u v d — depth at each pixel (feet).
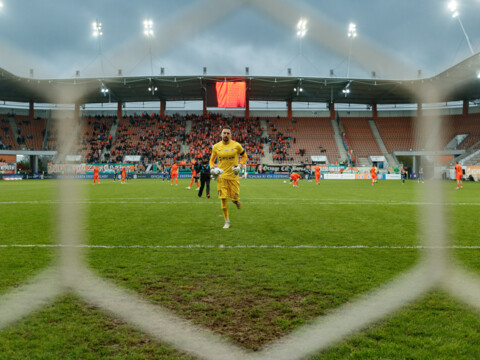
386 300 8.85
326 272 11.43
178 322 7.78
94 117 152.76
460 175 64.80
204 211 28.43
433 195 5.63
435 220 5.71
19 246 15.07
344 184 83.20
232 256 13.61
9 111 143.84
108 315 8.11
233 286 10.17
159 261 12.78
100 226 20.81
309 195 46.70
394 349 6.60
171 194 47.65
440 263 9.86
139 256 13.51
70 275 9.73
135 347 6.74
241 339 7.01
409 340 6.93
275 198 41.68
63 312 8.21
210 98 126.72
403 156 145.79
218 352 6.50
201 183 41.73
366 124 156.87
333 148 145.89
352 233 18.60
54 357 6.44
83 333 7.29
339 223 22.12
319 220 23.43
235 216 25.41
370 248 15.02
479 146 118.01
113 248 14.90
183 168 127.34
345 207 31.60
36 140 140.36
